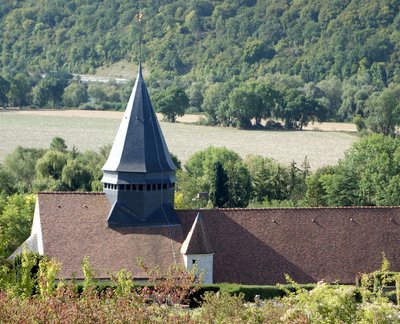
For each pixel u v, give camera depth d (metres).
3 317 143.50
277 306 166.25
